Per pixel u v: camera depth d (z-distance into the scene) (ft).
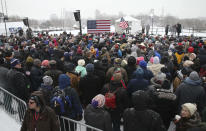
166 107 11.80
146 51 29.58
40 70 18.92
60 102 11.65
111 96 13.02
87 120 11.03
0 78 17.53
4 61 22.44
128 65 18.13
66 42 42.24
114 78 13.65
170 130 16.71
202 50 23.73
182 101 13.62
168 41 44.93
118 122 13.58
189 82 13.44
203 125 9.18
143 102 9.18
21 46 37.09
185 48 36.45
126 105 13.16
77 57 24.89
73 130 13.00
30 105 9.26
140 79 14.38
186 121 10.07
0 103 18.84
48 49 30.50
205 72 18.61
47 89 12.47
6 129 14.93
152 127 9.04
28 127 9.79
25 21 79.41
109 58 25.13
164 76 14.70
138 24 111.34
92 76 16.08
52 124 9.64
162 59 21.35
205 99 13.66
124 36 58.65
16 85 15.42
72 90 12.62
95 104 10.77
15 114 16.33
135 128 9.34
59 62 22.15
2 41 58.54
